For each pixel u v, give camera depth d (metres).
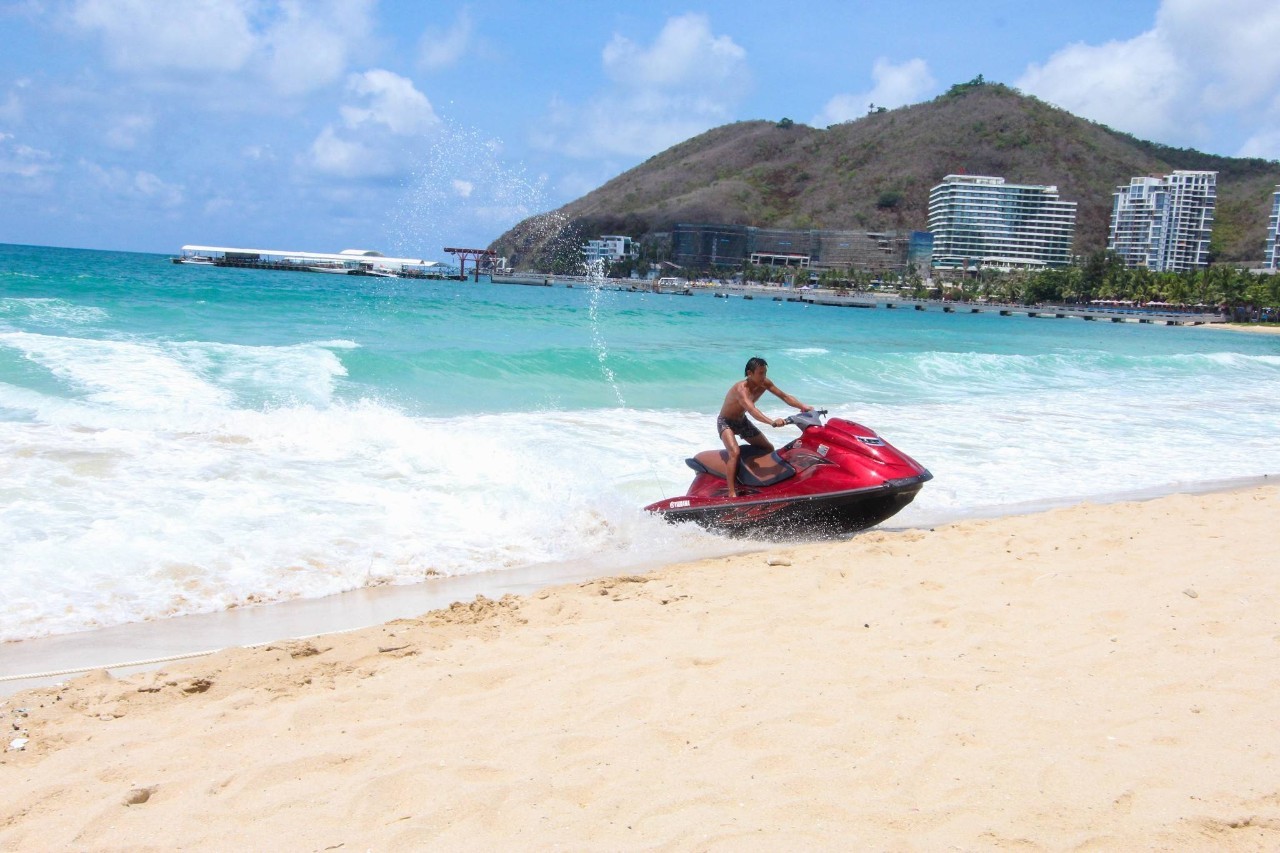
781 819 3.28
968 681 4.60
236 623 5.64
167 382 12.49
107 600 5.80
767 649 5.09
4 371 12.20
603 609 5.85
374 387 14.45
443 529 7.79
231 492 8.11
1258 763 3.72
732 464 8.45
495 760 3.74
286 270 96.88
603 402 15.09
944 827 3.23
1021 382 21.70
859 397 17.62
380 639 5.27
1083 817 3.30
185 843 3.13
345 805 3.38
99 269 61.53
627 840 3.14
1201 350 46.91
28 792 3.45
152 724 4.11
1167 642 5.22
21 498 7.43
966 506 9.66
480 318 29.83
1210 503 9.43
